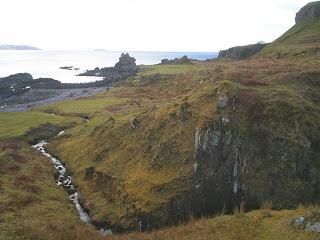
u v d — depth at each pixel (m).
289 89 64.69
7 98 191.50
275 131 56.03
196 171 54.97
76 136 96.06
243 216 41.03
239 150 54.78
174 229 43.59
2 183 60.88
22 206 53.16
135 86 170.00
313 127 56.53
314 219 33.50
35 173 70.12
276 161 54.06
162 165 58.91
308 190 52.25
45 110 137.00
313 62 87.81
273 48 164.12
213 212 52.81
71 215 55.00
